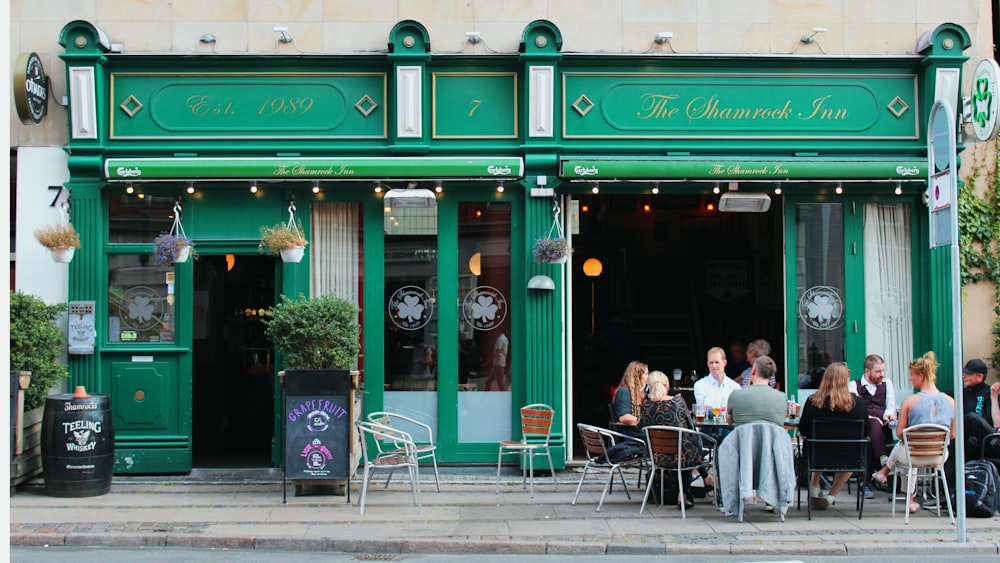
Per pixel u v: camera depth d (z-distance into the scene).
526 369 10.40
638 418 9.59
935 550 7.39
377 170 10.09
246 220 10.43
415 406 10.59
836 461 8.39
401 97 10.24
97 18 10.40
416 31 10.23
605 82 10.47
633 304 16.84
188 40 10.44
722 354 9.93
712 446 9.11
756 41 10.70
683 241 16.98
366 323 10.55
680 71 10.49
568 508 8.79
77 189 10.20
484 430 10.58
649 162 10.20
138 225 10.43
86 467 9.10
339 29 10.52
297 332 9.09
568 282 10.69
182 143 10.31
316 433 8.90
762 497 8.13
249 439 12.57
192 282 10.37
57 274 10.26
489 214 10.66
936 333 10.70
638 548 7.38
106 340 10.29
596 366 14.65
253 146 10.32
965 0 10.80
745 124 10.53
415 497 8.76
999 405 9.25
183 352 10.28
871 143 10.61
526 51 10.23
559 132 10.45
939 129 9.98
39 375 9.46
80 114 10.09
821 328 10.83
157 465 10.18
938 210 8.11
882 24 10.76
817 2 10.73
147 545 7.56
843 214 10.84
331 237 10.63
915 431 8.25
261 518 8.24
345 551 7.45
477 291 10.64
